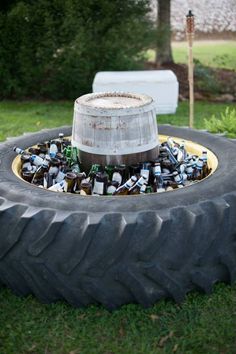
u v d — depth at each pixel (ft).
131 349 6.29
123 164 8.06
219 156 8.41
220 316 6.81
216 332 6.51
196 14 30.76
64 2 18.10
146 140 8.14
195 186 7.14
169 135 9.52
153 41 20.08
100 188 7.79
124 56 19.48
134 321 6.71
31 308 7.04
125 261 6.45
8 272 7.00
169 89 17.69
